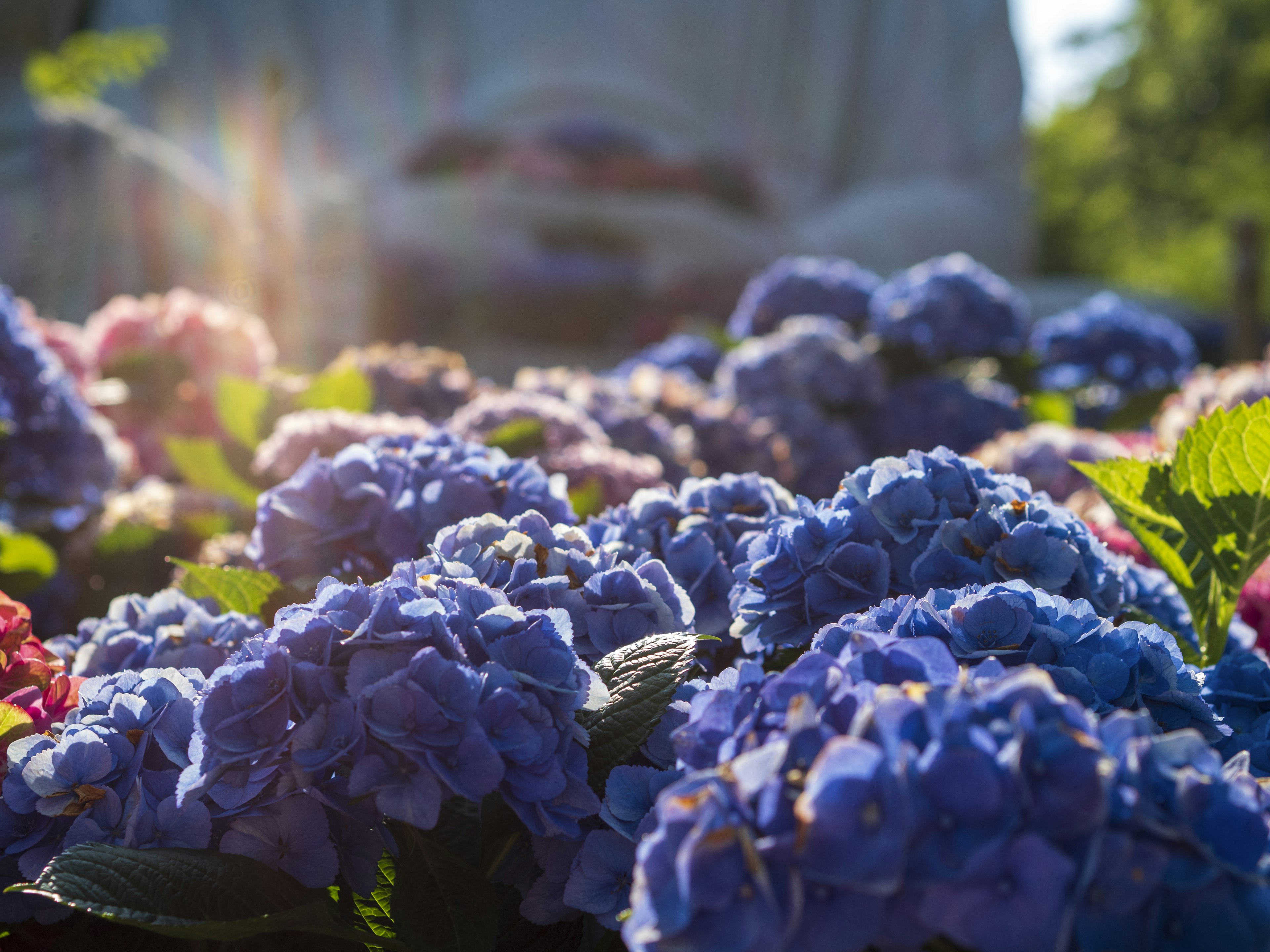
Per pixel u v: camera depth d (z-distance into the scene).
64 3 3.19
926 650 0.47
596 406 1.38
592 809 0.53
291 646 0.53
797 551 0.64
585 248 3.91
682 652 0.58
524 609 0.59
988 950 0.40
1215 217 12.20
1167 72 12.64
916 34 7.22
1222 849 0.42
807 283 2.09
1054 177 13.15
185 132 5.92
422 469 0.77
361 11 6.59
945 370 2.01
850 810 0.40
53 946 0.56
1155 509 0.77
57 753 0.56
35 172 2.58
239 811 0.53
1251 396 1.17
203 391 1.57
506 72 6.79
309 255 2.64
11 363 1.15
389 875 0.58
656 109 6.67
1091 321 2.15
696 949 0.41
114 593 1.19
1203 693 0.63
